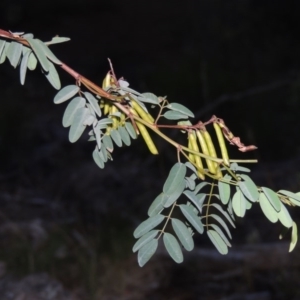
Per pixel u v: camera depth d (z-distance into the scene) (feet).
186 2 52.54
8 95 37.93
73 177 28.96
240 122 32.17
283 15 41.57
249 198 6.73
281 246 21.33
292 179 27.50
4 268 21.25
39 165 30.58
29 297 19.84
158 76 36.76
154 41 47.73
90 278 20.83
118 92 6.78
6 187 28.68
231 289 20.44
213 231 7.37
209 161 6.68
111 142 7.07
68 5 53.01
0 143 31.89
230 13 41.42
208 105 32.27
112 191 27.84
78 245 22.56
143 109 6.78
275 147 31.42
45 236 23.03
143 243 7.00
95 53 46.83
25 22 51.78
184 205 7.11
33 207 26.30
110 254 22.08
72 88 6.70
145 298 20.44
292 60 38.70
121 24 51.11
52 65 6.60
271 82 35.45
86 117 6.68
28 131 33.01
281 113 33.09
